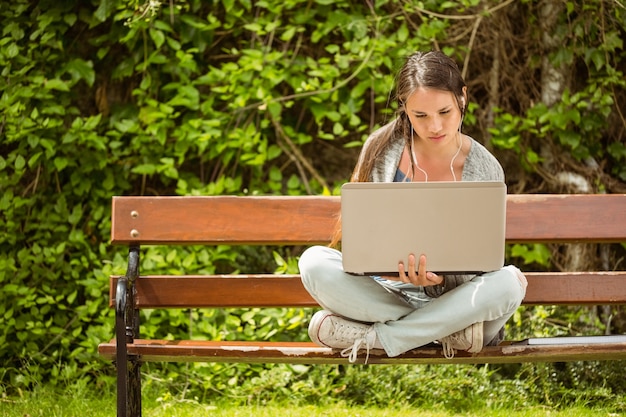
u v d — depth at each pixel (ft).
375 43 18.97
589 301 13.03
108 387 17.17
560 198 13.05
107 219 18.98
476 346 10.85
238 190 19.30
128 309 11.92
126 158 19.30
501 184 10.44
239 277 13.37
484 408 16.20
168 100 19.67
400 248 10.56
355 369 17.13
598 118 19.88
